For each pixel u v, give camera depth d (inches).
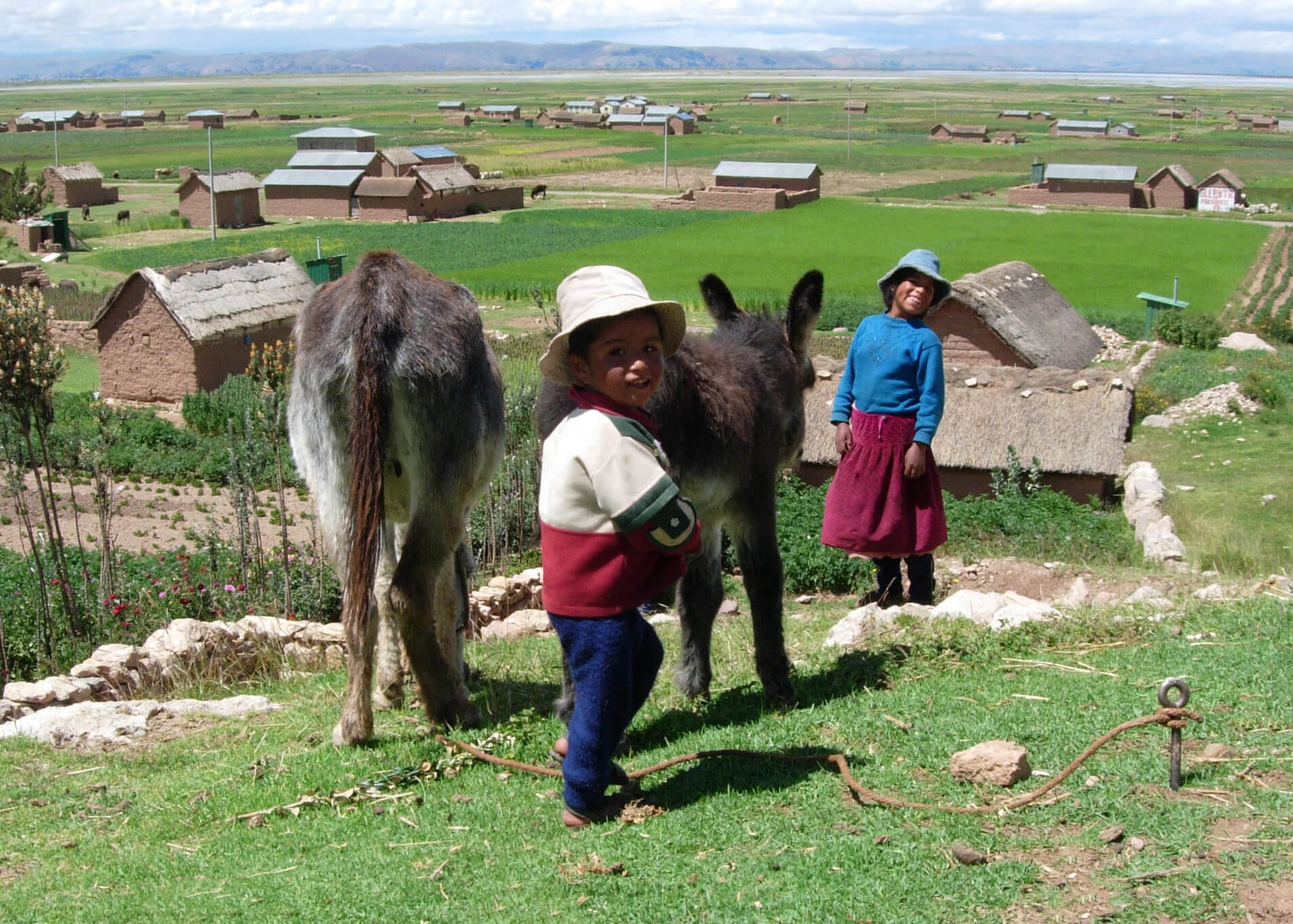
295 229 3255.4
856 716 233.0
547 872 177.9
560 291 184.7
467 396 258.7
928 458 340.8
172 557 651.5
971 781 193.0
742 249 2802.7
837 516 350.0
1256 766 187.3
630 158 5433.1
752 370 253.1
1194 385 1270.9
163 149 5944.9
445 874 183.0
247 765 251.1
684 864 175.5
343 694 313.0
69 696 329.1
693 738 235.5
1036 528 610.9
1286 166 4990.2
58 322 1635.1
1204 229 3171.8
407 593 257.9
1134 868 159.3
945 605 339.6
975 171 4901.6
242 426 1131.3
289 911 175.9
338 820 212.2
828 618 406.6
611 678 186.4
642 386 179.3
